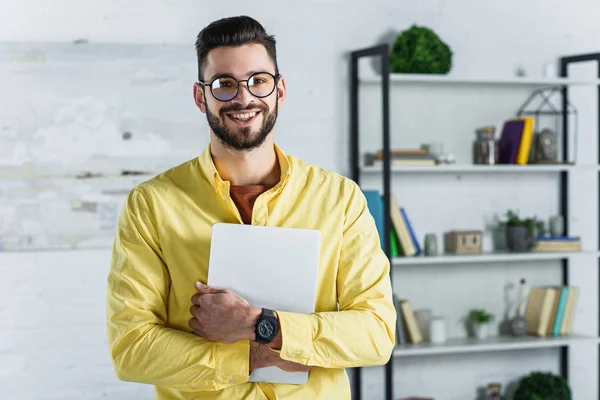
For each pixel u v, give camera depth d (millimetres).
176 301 1736
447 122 4160
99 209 3721
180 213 1751
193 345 1633
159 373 1639
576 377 4418
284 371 1660
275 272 1667
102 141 3713
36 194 3656
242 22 1701
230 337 1615
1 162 3621
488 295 4242
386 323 1758
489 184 4238
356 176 3963
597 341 4074
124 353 1664
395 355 4094
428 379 4156
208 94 1707
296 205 1793
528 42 4270
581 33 4344
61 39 3689
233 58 1677
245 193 1782
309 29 3953
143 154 3752
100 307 3740
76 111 3686
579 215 4406
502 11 4223
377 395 4090
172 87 3777
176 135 3783
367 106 4051
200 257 1729
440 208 4164
